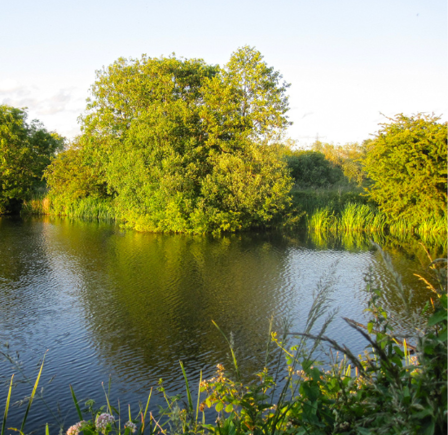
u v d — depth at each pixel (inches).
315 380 105.5
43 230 982.4
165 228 987.3
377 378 102.6
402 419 82.6
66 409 232.8
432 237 876.6
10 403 239.3
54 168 1400.1
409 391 89.7
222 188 1002.1
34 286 480.4
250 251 716.0
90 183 1357.0
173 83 1194.0
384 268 561.9
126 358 297.7
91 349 313.0
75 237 872.3
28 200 1475.1
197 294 448.8
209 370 277.4
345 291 455.2
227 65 1162.0
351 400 101.0
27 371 277.7
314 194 1171.3
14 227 1037.2
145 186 1000.2
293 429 102.1
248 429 111.5
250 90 1157.7
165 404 234.2
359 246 773.9
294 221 1029.8
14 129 1494.8
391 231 961.5
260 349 307.0
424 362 85.0
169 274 538.6
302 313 385.7
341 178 1804.9
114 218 1245.7
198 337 333.7
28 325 360.8
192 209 965.8
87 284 488.4
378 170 964.0
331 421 101.0
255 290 464.4
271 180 1013.2
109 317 380.8
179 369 280.5
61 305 412.8
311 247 761.0
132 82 1220.5
